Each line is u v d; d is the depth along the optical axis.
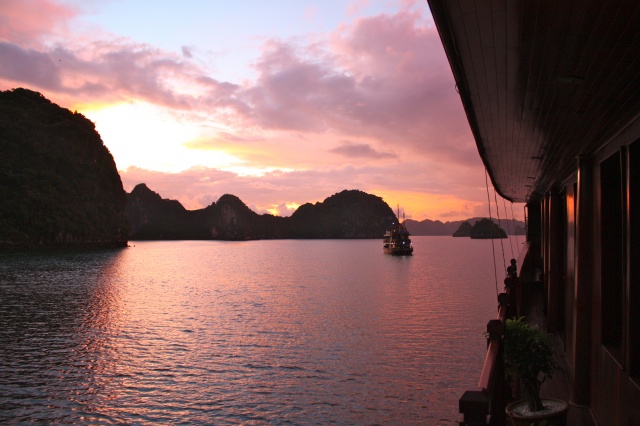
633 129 4.64
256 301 43.06
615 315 5.89
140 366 21.86
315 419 15.91
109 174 171.75
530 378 5.49
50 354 24.33
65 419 16.27
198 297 46.22
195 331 29.58
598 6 2.72
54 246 137.12
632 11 2.76
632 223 4.75
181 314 36.19
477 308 37.31
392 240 135.12
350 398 17.59
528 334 5.48
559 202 11.45
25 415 16.55
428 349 24.28
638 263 4.73
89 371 21.19
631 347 4.69
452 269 80.50
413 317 33.62
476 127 5.78
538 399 5.57
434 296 44.88
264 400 17.48
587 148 6.30
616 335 5.88
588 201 6.63
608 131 5.28
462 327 29.77
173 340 27.14
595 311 6.32
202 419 16.05
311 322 32.31
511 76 3.95
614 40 3.15
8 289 51.94
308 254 142.88
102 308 39.38
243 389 18.62
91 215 151.88
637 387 4.37
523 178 10.46
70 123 169.12
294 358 22.94
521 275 11.51
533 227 19.75
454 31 3.14
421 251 164.62
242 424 15.59
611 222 5.97
